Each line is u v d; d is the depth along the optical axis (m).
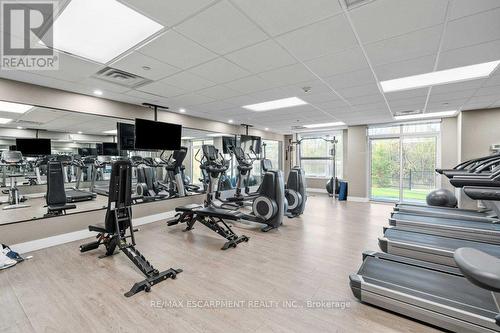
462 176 1.89
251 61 2.78
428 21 1.99
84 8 1.78
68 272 2.71
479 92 4.02
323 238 3.94
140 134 4.41
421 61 2.78
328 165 9.40
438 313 1.74
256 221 4.46
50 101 3.63
